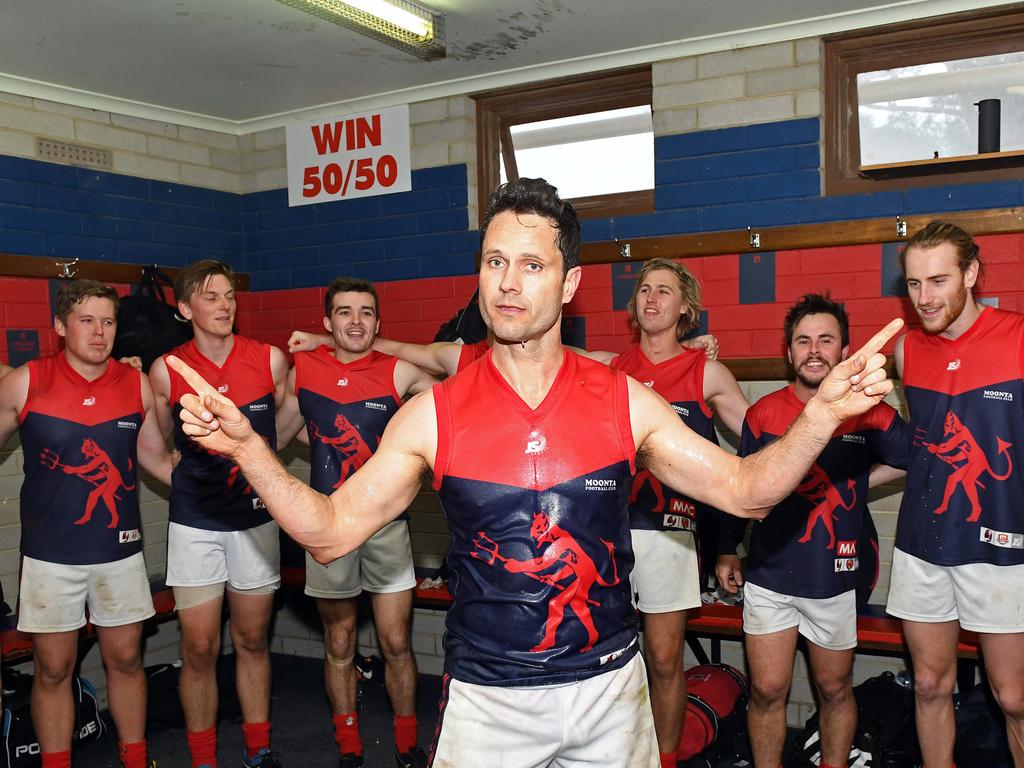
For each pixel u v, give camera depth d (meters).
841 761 2.95
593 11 3.50
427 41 3.54
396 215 4.66
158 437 3.43
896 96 3.67
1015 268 3.40
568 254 1.49
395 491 1.52
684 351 3.28
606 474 1.49
